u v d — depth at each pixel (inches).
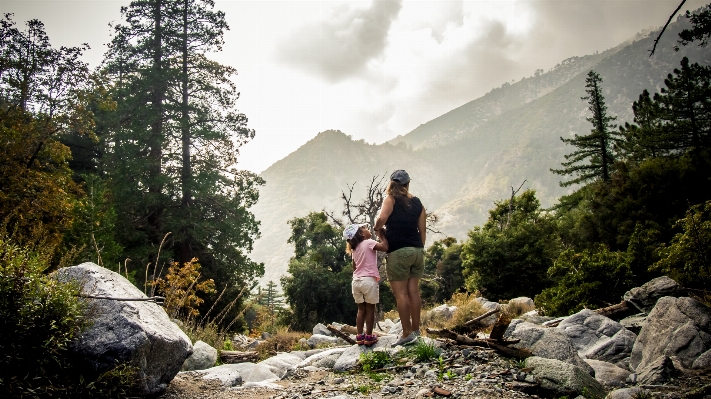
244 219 1138.0
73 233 613.6
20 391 125.6
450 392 155.3
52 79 732.7
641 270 462.0
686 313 207.2
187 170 1147.9
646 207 945.5
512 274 1020.5
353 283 215.6
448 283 1851.6
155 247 994.7
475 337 218.4
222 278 1079.6
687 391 152.5
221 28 1232.2
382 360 196.2
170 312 349.7
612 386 183.6
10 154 655.1
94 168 1181.1
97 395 139.9
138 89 1149.7
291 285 1393.9
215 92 1197.1
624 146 1428.4
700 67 1186.0
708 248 336.5
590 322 261.1
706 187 901.8
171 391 175.0
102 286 164.6
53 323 133.5
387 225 211.5
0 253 141.3
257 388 184.7
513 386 158.9
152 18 1222.9
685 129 1209.4
